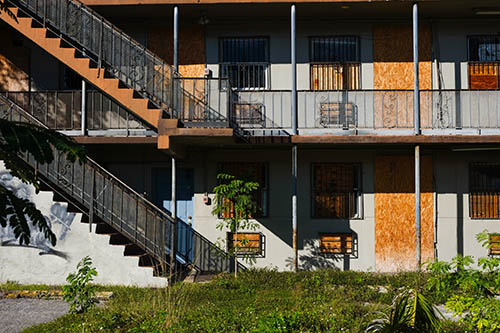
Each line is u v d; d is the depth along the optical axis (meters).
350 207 14.42
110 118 13.77
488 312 6.12
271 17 14.36
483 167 14.42
